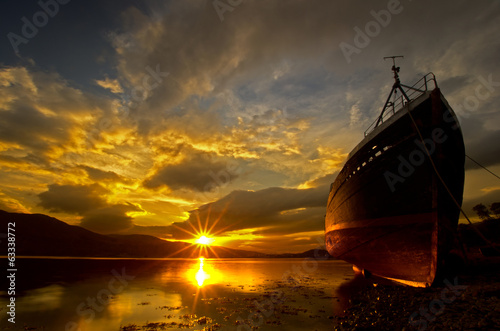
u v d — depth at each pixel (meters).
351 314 12.46
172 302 16.53
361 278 29.34
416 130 12.82
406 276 14.53
